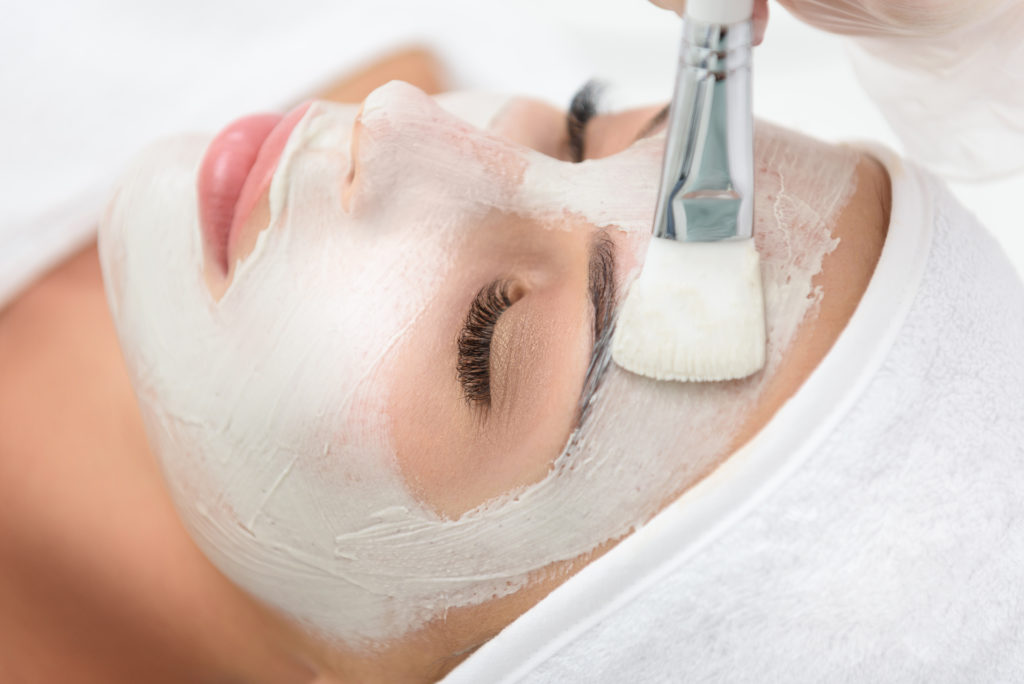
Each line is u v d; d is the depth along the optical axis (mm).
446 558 620
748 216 509
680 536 531
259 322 666
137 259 739
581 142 808
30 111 1081
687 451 552
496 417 601
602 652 553
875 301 555
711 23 457
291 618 717
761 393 547
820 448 523
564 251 626
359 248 652
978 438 558
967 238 630
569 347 578
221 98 1139
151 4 1146
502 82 1247
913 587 538
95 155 1101
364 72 1177
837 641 538
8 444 825
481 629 630
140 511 810
